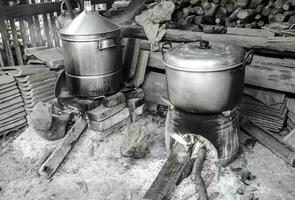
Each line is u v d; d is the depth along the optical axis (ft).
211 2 10.27
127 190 7.25
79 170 8.04
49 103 9.04
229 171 7.69
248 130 9.05
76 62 8.69
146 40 10.87
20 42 12.78
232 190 6.95
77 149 8.64
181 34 9.99
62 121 8.68
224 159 7.55
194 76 6.56
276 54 9.25
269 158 8.21
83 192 7.26
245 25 9.48
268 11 9.21
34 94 10.08
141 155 8.38
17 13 11.30
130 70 10.78
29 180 7.77
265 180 7.39
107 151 8.73
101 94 9.20
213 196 6.73
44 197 7.18
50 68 10.59
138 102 10.37
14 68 10.24
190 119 7.35
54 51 11.28
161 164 8.03
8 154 8.86
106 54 8.76
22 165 8.36
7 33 11.37
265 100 9.14
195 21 10.48
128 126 9.73
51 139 8.70
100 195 7.14
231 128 7.46
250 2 9.52
